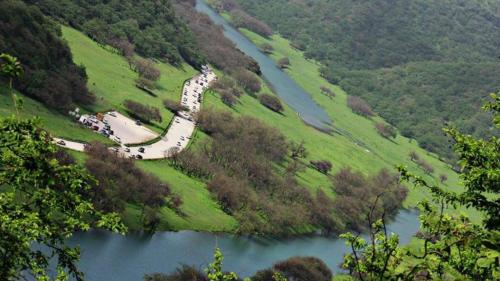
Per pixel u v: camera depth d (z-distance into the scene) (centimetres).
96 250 10169
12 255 1930
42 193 2095
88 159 12975
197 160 17750
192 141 19700
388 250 1988
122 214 12181
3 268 1914
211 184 16725
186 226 13750
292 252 15288
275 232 16525
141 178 13788
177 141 19162
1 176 2055
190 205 15125
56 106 16175
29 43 17412
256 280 10681
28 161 2069
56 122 15188
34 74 16125
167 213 13800
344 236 2064
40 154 2133
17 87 15600
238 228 15262
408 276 1944
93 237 10631
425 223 2083
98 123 17250
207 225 14450
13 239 1934
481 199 2058
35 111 14988
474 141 2162
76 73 19100
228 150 19512
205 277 9644
